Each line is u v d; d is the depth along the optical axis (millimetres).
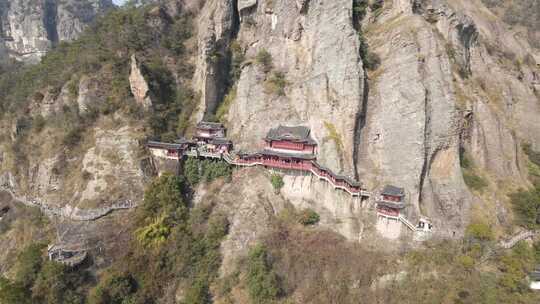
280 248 44906
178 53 67750
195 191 54125
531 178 54469
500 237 45031
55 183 55312
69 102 60688
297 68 57062
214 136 58188
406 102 47031
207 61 60281
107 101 58156
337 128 50062
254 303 41188
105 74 60281
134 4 88500
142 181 52719
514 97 60531
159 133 57906
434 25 55406
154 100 59500
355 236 45812
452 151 47594
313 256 43125
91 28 81625
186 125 61281
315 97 52438
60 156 55906
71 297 41406
